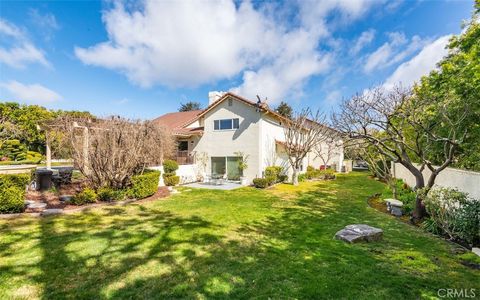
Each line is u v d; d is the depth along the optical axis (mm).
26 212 8984
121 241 6520
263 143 19844
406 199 11227
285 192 15789
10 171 13789
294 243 6625
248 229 7844
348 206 11664
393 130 9797
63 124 12094
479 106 8695
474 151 9758
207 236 7070
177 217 9117
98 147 11398
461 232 6621
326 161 30047
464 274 4949
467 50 11133
